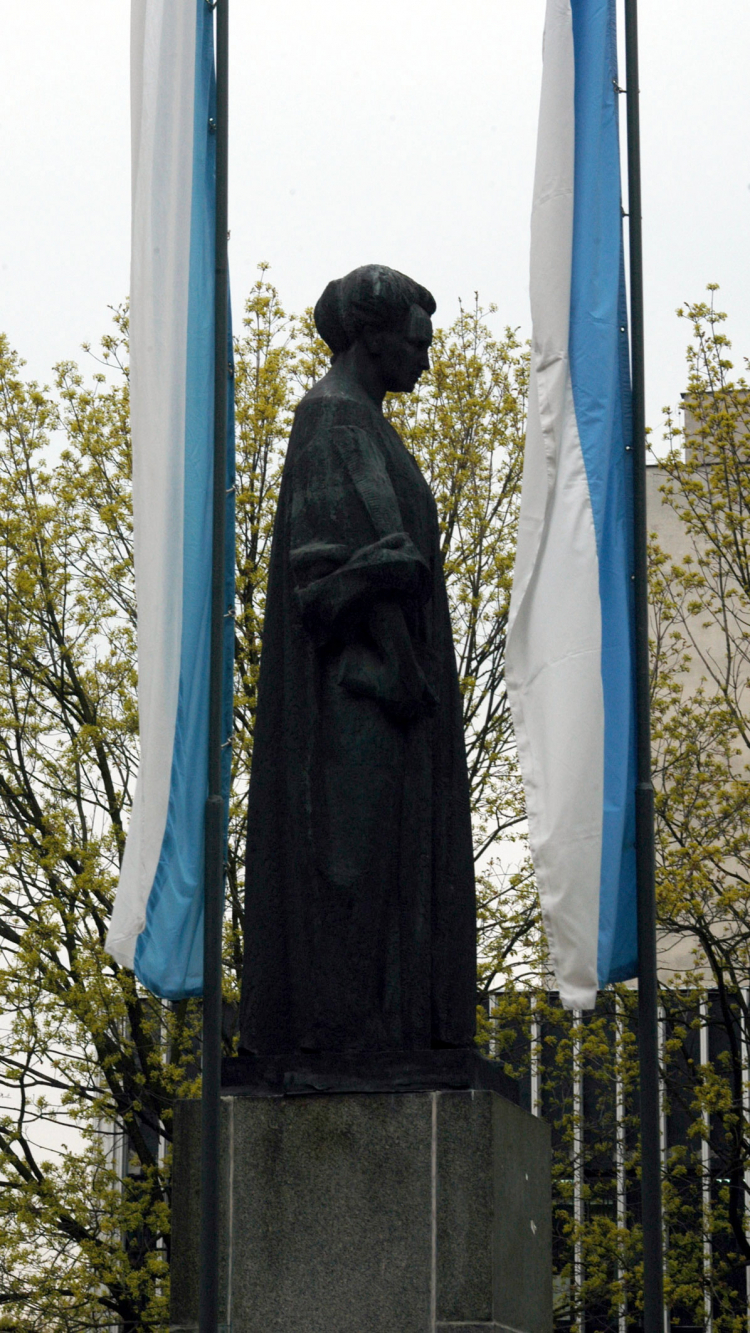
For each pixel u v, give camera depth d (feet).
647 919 64.18
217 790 63.21
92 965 108.68
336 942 54.08
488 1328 49.70
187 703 64.23
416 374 59.47
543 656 65.62
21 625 119.65
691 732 126.11
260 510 119.65
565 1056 118.73
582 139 70.03
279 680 56.70
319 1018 53.72
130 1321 105.09
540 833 64.39
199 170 69.05
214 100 70.33
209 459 66.69
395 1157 51.24
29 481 123.03
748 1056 119.65
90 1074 112.37
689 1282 116.78
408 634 55.62
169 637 64.44
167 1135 110.93
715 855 118.83
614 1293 113.91
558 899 63.77
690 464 130.21
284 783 55.72
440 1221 50.60
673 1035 125.39
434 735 56.95
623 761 65.10
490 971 115.55
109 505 117.60
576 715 64.64
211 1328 51.34
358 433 57.00
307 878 54.60
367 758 54.90
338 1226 51.19
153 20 69.41
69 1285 105.91
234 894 111.04
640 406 68.90
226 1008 113.50
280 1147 52.11
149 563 65.16
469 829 57.11
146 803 63.16
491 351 128.88
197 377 67.10
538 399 67.82
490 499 124.77
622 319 69.31
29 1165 110.52
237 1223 51.98
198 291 68.03
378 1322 50.37
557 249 68.95
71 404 124.16
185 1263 53.06
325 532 56.08
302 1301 51.01
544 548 66.59
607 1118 121.80
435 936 55.47
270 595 57.47
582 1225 114.32
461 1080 51.93
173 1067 106.73
